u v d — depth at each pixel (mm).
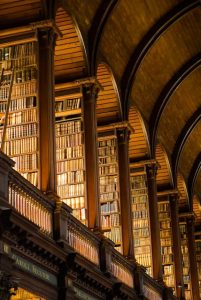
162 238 24703
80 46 17000
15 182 12219
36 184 14234
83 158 17000
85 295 15117
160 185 25156
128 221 19172
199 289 29500
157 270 21594
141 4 18625
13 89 14914
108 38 18438
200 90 24547
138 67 20078
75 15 16531
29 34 14961
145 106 22078
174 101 23797
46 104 14656
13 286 11594
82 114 17156
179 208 27734
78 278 14641
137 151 22453
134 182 22391
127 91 19938
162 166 24859
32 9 15180
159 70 21750
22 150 14523
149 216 21984
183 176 27281
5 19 15328
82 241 15195
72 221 14594
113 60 19109
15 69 14969
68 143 17234
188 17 20219
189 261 27203
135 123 21859
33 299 13664
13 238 11734
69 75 17328
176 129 25109
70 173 17016
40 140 14484
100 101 19625
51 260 13305
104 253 16375
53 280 13555
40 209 13328
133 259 18922
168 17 19703
